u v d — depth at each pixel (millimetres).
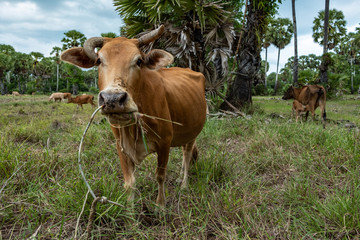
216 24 8719
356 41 46656
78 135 5352
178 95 3064
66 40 40000
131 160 2748
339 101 20828
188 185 3322
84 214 2457
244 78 9531
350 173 3217
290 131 5289
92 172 3543
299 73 21031
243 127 6355
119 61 2184
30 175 3221
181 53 8227
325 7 19266
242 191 2922
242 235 2311
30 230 2305
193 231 2381
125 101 2014
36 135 5539
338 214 2312
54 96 17594
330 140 4367
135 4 8117
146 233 2307
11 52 60531
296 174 3520
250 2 9234
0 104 15203
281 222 2428
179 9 8031
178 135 3188
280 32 46156
